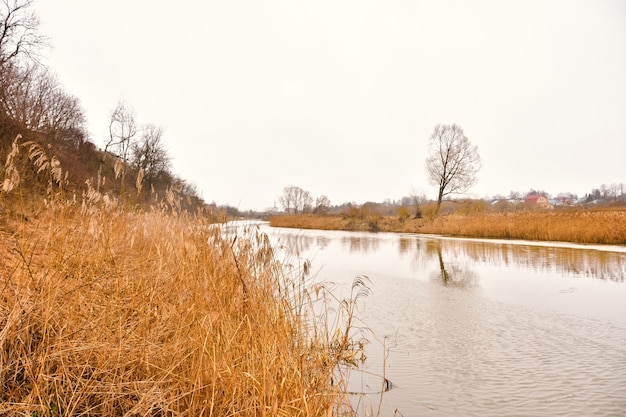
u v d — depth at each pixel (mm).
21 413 3029
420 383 5547
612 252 19984
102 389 3572
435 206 51719
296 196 92625
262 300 5824
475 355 6730
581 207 40875
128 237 6707
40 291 3996
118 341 3994
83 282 4559
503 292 11742
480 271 15664
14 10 25391
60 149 26062
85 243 5312
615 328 8180
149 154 48562
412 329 8195
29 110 23312
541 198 108312
